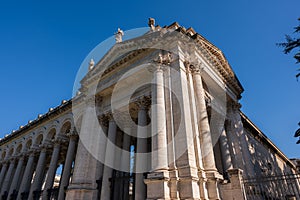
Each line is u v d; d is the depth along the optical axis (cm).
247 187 1400
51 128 3494
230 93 2659
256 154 3281
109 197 1944
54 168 2998
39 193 2872
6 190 3822
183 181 1362
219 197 1372
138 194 1702
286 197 1486
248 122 3228
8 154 4378
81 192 2005
